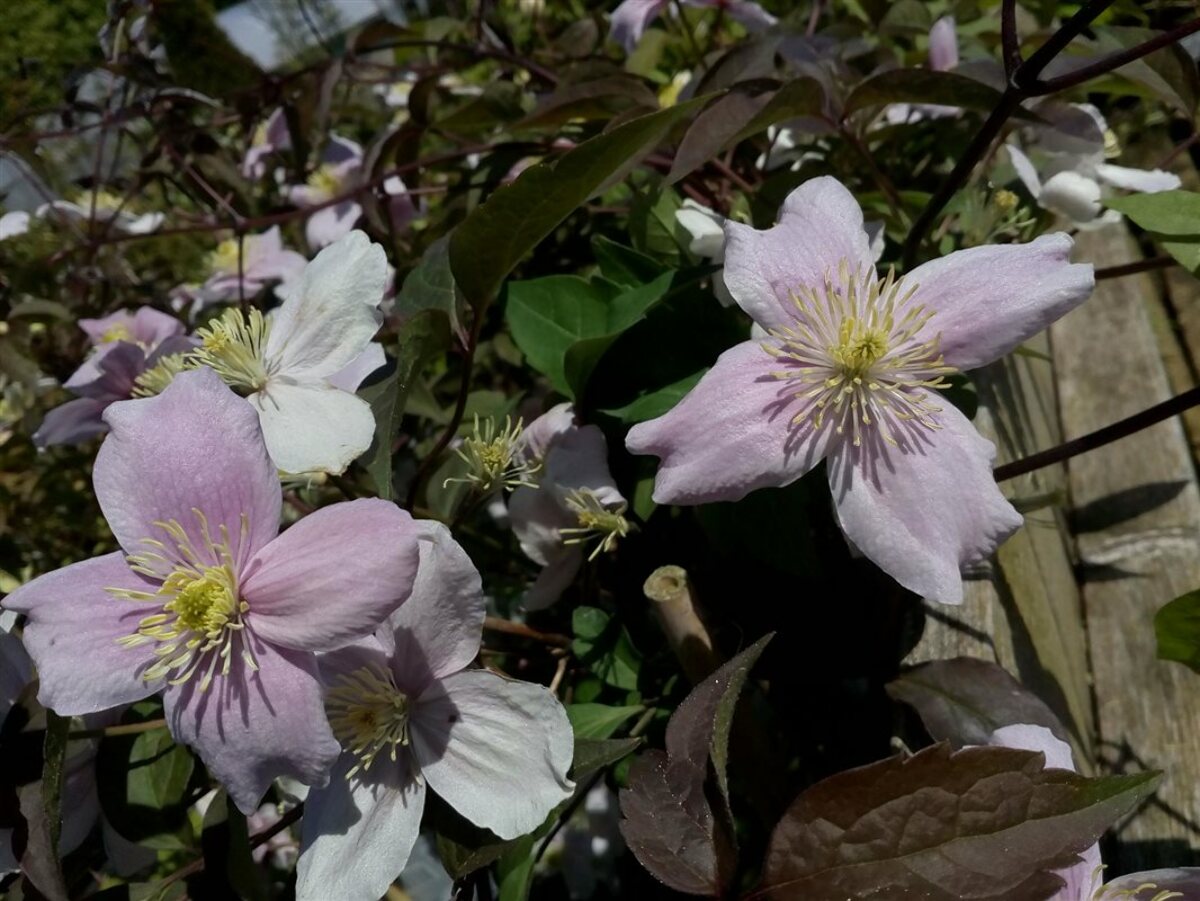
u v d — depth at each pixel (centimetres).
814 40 18
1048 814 8
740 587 14
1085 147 16
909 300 11
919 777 8
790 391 11
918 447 10
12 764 10
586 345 13
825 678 14
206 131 23
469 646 10
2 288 26
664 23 25
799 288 11
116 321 21
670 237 16
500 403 17
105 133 22
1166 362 25
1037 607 15
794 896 8
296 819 12
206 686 9
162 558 10
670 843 8
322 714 9
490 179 20
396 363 12
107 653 9
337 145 25
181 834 12
